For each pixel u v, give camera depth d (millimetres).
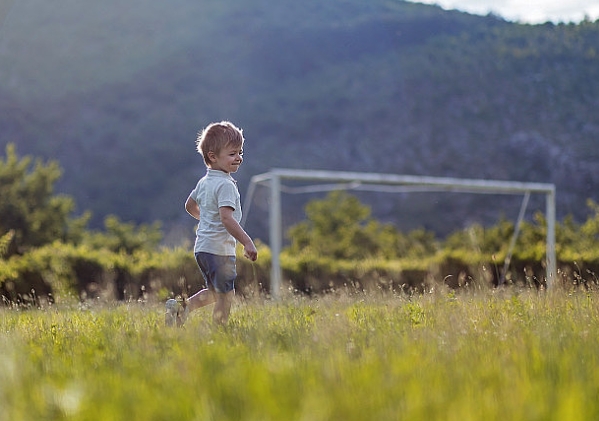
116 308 9430
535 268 23484
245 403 3092
